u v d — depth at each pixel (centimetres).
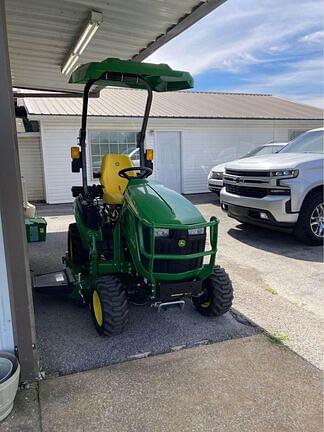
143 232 303
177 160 1280
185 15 405
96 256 340
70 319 360
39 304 396
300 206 584
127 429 216
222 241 651
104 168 388
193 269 313
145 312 373
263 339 317
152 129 1223
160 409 232
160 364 280
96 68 310
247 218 647
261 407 233
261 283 452
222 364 280
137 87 386
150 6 381
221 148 1333
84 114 369
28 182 1241
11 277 237
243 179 630
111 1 370
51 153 1143
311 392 247
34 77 695
